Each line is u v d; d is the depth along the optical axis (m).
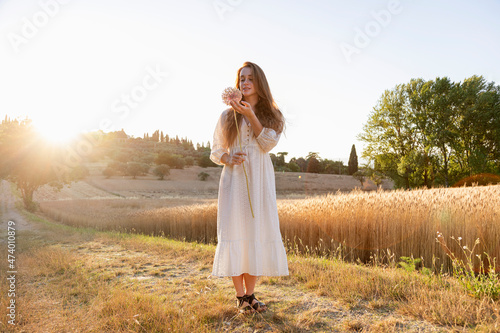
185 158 103.69
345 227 6.40
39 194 51.59
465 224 4.91
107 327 2.26
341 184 41.78
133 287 3.20
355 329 2.17
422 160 33.84
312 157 55.72
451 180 35.12
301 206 8.14
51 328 2.31
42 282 3.62
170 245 6.02
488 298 2.54
